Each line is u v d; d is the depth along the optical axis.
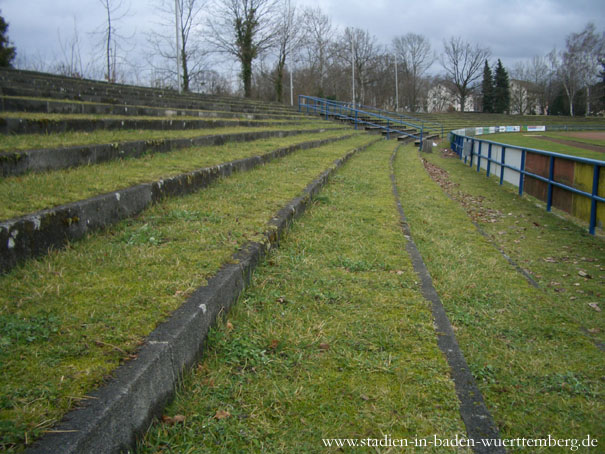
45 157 5.29
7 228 3.24
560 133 51.09
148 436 2.20
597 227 7.73
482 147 16.69
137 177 5.45
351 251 5.15
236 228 4.68
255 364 2.91
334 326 3.45
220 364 2.86
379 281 4.34
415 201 9.19
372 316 3.63
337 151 13.73
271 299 3.80
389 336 3.33
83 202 4.09
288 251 4.93
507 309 4.37
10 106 7.98
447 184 13.55
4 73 13.80
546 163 10.22
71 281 3.17
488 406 2.86
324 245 5.26
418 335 3.37
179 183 5.80
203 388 2.61
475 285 4.86
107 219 4.40
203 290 3.18
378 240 5.67
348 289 4.11
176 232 4.39
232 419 2.41
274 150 10.04
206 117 14.77
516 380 3.13
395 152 18.62
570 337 3.91
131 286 3.15
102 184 4.88
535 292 4.91
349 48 74.62
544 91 108.06
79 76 23.47
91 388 2.07
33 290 2.98
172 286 3.17
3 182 4.52
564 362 3.46
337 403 2.61
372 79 80.69
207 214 5.11
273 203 5.98
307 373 2.86
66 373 2.18
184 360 2.64
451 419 2.51
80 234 4.01
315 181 7.86
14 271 3.23
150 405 2.26
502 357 3.45
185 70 38.12
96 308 2.80
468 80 104.44
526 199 11.20
